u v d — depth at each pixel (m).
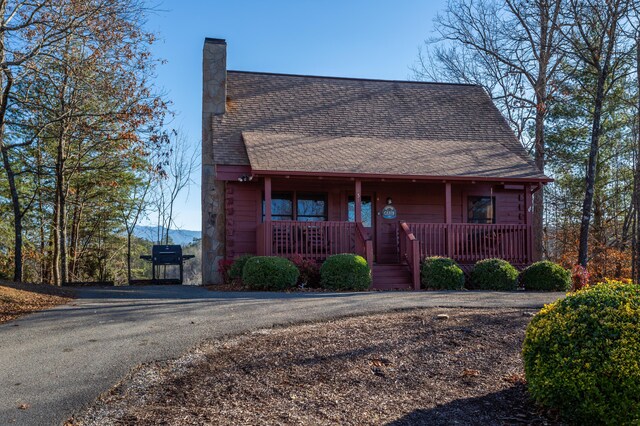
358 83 21.45
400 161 16.33
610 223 29.11
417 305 9.65
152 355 6.38
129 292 12.49
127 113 15.26
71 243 24.92
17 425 4.39
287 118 18.56
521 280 15.20
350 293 12.13
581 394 4.38
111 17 13.94
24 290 11.34
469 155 17.56
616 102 25.47
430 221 17.92
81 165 21.23
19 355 6.38
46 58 13.74
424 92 21.52
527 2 19.52
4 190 21.84
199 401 4.98
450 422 4.64
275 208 16.94
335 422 4.58
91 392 5.14
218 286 14.16
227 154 16.17
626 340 4.38
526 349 4.96
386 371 5.93
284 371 5.86
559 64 24.16
